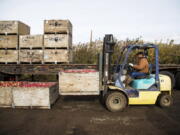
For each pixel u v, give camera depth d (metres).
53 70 5.83
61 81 4.28
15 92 4.23
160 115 3.90
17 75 6.09
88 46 9.96
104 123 3.42
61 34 6.08
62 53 6.11
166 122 3.50
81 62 9.06
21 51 6.15
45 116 3.78
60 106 4.57
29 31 7.54
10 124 3.33
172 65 6.88
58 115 3.85
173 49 10.23
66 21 6.07
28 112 4.03
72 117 3.73
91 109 4.32
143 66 4.22
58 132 3.00
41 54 6.11
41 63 6.35
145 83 4.19
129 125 3.33
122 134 2.95
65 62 6.25
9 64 5.79
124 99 4.03
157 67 4.24
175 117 3.78
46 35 6.07
